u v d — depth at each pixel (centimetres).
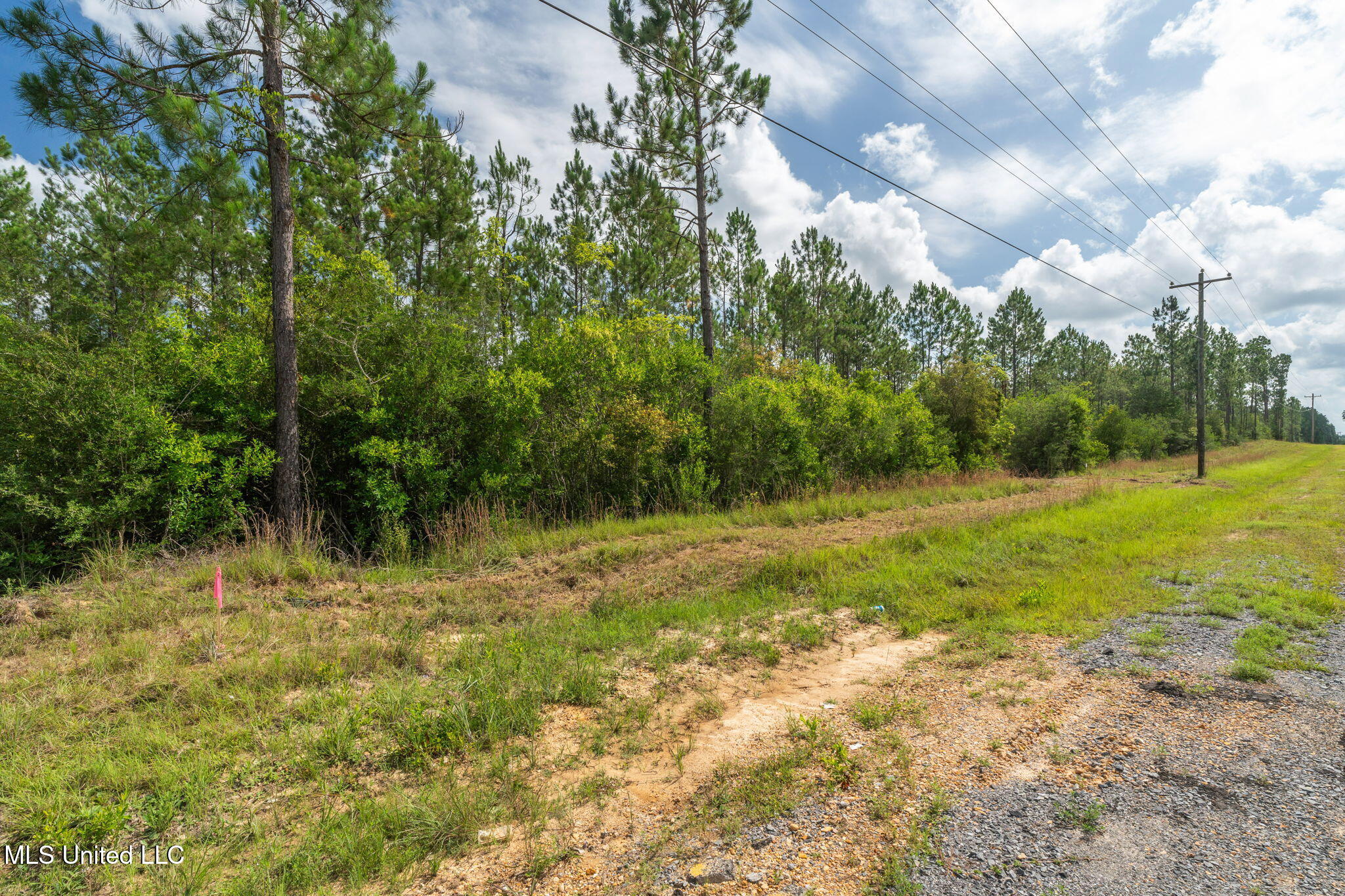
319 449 1071
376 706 450
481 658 553
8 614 593
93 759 373
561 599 787
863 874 282
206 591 692
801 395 1858
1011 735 419
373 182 1525
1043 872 280
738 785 365
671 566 929
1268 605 690
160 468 849
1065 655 573
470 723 433
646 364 1475
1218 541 1109
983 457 2786
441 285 1476
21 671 495
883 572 884
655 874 287
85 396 791
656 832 322
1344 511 1461
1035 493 1972
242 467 905
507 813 339
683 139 1644
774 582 859
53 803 328
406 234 1605
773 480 1645
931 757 394
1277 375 9988
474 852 308
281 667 507
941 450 2312
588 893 276
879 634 670
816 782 366
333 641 579
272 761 385
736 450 1582
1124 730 421
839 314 3684
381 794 356
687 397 1589
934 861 289
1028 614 700
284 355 927
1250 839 299
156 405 850
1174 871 277
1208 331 6825
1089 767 374
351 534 1029
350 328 1096
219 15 892
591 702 484
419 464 1041
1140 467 3325
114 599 646
